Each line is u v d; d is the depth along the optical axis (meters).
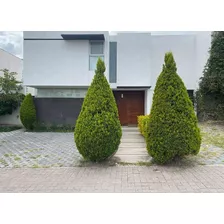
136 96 12.21
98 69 4.95
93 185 3.69
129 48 10.84
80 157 5.51
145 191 3.46
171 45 11.67
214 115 10.34
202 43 10.79
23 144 7.26
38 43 10.04
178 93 4.61
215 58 9.70
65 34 9.48
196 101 11.02
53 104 10.69
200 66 10.97
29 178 4.02
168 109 4.56
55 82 10.08
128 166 4.70
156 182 3.80
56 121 10.68
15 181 3.87
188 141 4.47
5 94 10.84
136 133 9.44
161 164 4.74
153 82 11.45
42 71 10.09
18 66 18.02
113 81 10.90
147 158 5.35
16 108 11.79
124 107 12.20
